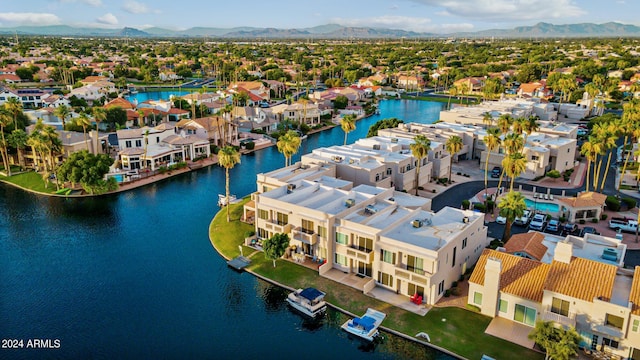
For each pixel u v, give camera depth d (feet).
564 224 255.70
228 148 260.21
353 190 234.17
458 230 193.67
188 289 197.47
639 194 303.07
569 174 341.82
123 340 166.09
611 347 146.41
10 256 227.61
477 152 390.01
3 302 188.75
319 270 201.87
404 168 308.40
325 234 204.03
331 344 163.94
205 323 175.32
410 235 190.90
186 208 290.97
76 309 184.34
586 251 190.60
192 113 549.13
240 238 240.12
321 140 490.08
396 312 174.81
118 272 212.02
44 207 293.64
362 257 192.44
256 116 531.91
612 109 596.70
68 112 418.51
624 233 243.60
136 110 538.88
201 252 230.48
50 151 324.39
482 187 321.11
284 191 239.91
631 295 147.02
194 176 361.10
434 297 178.09
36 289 198.08
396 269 181.37
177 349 161.58
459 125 423.23
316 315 176.65
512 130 400.88
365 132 533.14
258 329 172.04
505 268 173.88
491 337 159.84
